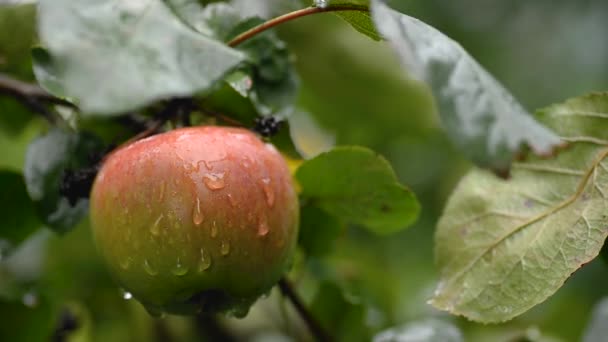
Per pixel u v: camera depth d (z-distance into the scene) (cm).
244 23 70
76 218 72
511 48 105
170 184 63
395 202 70
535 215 66
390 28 58
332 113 90
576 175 66
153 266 63
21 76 78
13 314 80
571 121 66
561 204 66
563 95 104
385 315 85
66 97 65
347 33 87
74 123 74
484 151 56
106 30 56
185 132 65
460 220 68
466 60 59
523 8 106
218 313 65
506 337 84
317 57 87
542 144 57
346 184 70
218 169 63
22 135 84
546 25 106
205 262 63
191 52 57
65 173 68
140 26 57
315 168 69
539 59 105
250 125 69
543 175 66
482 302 66
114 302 87
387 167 69
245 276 64
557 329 89
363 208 71
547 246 65
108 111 54
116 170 64
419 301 89
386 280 87
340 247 84
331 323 78
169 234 63
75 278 87
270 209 64
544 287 65
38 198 72
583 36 105
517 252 66
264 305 88
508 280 66
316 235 72
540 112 66
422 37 59
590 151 66
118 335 87
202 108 68
